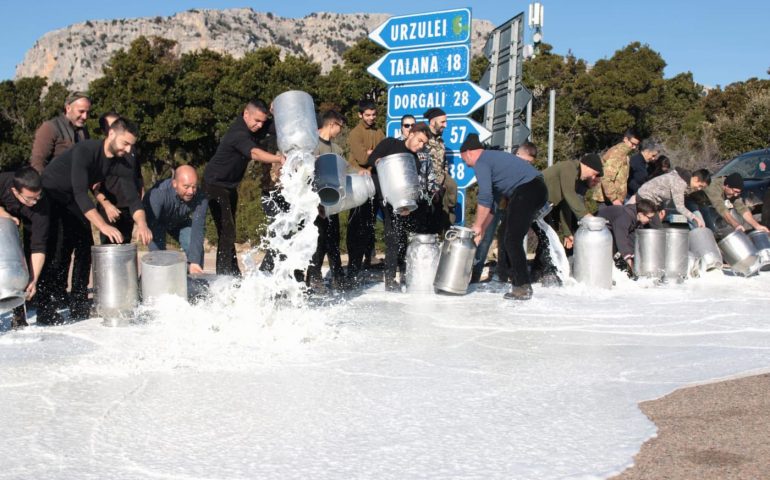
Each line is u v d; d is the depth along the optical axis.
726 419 3.76
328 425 3.70
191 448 3.38
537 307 7.28
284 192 6.27
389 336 5.84
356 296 8.03
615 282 9.00
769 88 37.47
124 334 5.82
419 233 8.80
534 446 3.39
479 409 3.96
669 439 3.47
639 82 40.38
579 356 5.21
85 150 6.26
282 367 4.84
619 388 4.37
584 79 40.50
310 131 6.33
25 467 3.17
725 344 5.64
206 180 7.67
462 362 5.00
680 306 7.40
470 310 7.11
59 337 5.75
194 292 6.82
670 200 10.18
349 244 8.86
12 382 4.48
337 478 3.03
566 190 8.79
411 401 4.10
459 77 10.12
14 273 5.66
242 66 40.94
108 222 6.84
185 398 4.15
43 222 6.04
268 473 3.09
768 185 12.03
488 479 3.01
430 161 8.50
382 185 7.78
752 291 8.52
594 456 3.25
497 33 11.58
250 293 5.86
